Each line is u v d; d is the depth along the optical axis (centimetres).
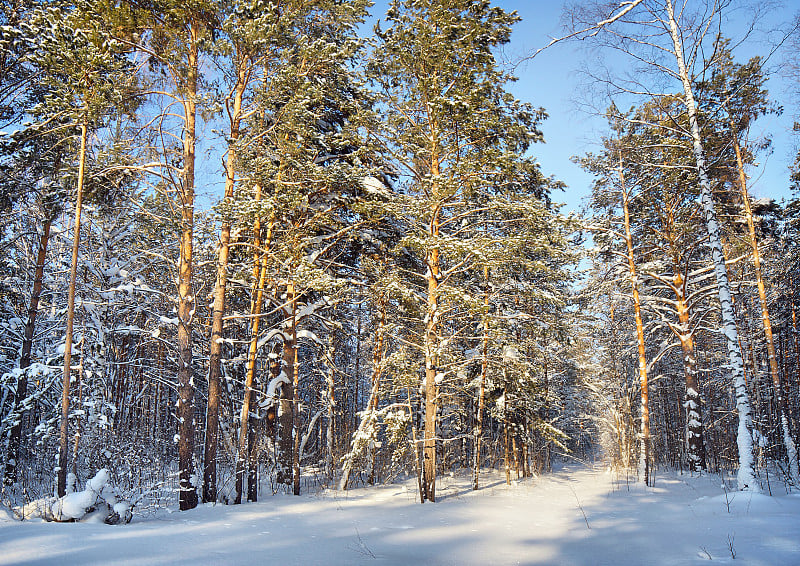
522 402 1922
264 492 1555
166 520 966
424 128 1478
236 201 1299
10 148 1321
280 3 1346
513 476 2247
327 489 1641
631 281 1983
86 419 1491
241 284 1550
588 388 3186
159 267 1891
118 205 1534
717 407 2992
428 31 1329
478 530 886
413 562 621
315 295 1831
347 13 1397
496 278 1738
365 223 1573
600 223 2080
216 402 1314
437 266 1491
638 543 730
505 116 1473
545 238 1417
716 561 582
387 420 1516
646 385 1859
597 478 2216
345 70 1442
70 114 1196
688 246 2133
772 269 2270
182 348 1298
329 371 2095
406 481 1919
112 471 1321
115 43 1213
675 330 2256
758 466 1512
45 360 1666
